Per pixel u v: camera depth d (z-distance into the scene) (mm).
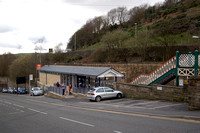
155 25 57281
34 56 69188
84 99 24391
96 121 10805
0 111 17234
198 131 7809
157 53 37469
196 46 32625
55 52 72812
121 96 21953
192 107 11977
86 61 54406
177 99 16031
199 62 16031
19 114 15070
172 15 62656
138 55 41531
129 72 33406
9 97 38281
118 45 46188
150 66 30391
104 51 49062
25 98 34312
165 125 8992
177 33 47656
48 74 43750
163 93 17281
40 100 28391
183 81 17984
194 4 61031
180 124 9031
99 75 23109
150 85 19797
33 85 59844
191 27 46031
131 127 9031
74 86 31891
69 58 62312
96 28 94688
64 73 32688
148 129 8492
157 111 12688
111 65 36938
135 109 14203
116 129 8844
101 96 20953
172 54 34938
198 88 11688
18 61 67875
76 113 13977
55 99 28453
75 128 9469
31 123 11297
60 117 12656
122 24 91188
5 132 9500
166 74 17984
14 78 67875
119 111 13812
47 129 9609
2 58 86500
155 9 85875
